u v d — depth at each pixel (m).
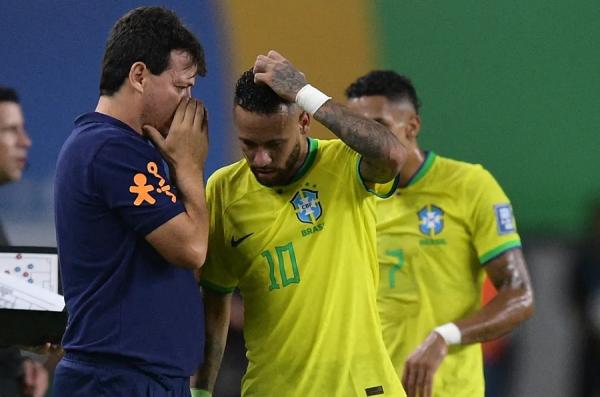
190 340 10.48
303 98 10.34
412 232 14.75
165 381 10.28
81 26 21.61
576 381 18.62
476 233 14.70
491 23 19.94
